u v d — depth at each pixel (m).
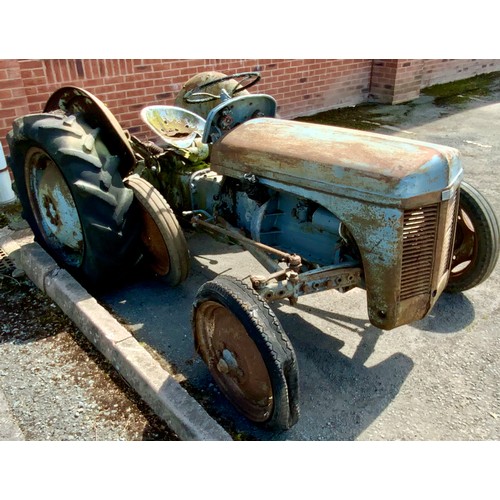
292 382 2.39
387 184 2.49
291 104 7.93
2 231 4.49
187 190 3.96
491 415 2.75
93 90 5.62
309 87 8.05
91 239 3.39
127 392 2.90
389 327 2.75
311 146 2.87
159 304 3.71
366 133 2.90
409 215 2.52
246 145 3.15
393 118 8.14
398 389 2.92
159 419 2.73
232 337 2.63
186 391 2.73
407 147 2.63
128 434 2.63
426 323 3.46
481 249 3.40
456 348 3.24
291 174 2.88
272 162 2.97
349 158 2.67
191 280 4.02
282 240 3.28
